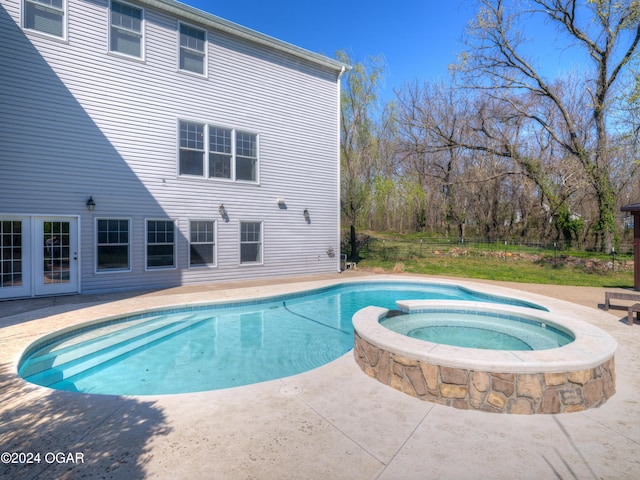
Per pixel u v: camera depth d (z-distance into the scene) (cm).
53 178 817
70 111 836
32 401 321
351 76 1753
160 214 964
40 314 638
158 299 785
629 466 231
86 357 529
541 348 441
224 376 468
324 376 387
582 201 1842
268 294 866
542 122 1719
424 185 2444
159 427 277
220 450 246
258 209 1155
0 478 214
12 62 772
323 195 1327
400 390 349
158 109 959
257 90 1145
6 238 774
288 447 250
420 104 2186
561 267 1392
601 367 327
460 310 595
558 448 253
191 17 998
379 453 245
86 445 251
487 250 1689
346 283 1077
